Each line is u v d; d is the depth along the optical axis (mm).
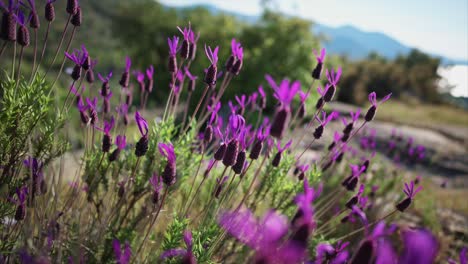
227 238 616
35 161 515
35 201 508
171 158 451
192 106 2084
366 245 302
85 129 653
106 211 611
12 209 527
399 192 1302
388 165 1560
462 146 3723
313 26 3242
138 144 488
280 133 358
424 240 191
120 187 605
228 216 521
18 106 502
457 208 1548
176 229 521
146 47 5211
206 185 805
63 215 591
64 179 758
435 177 2336
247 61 2869
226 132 473
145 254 592
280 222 272
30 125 529
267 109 2662
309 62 3098
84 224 651
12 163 530
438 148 3127
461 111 8656
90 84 659
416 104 8859
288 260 267
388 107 6910
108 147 560
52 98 555
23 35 497
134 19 5434
